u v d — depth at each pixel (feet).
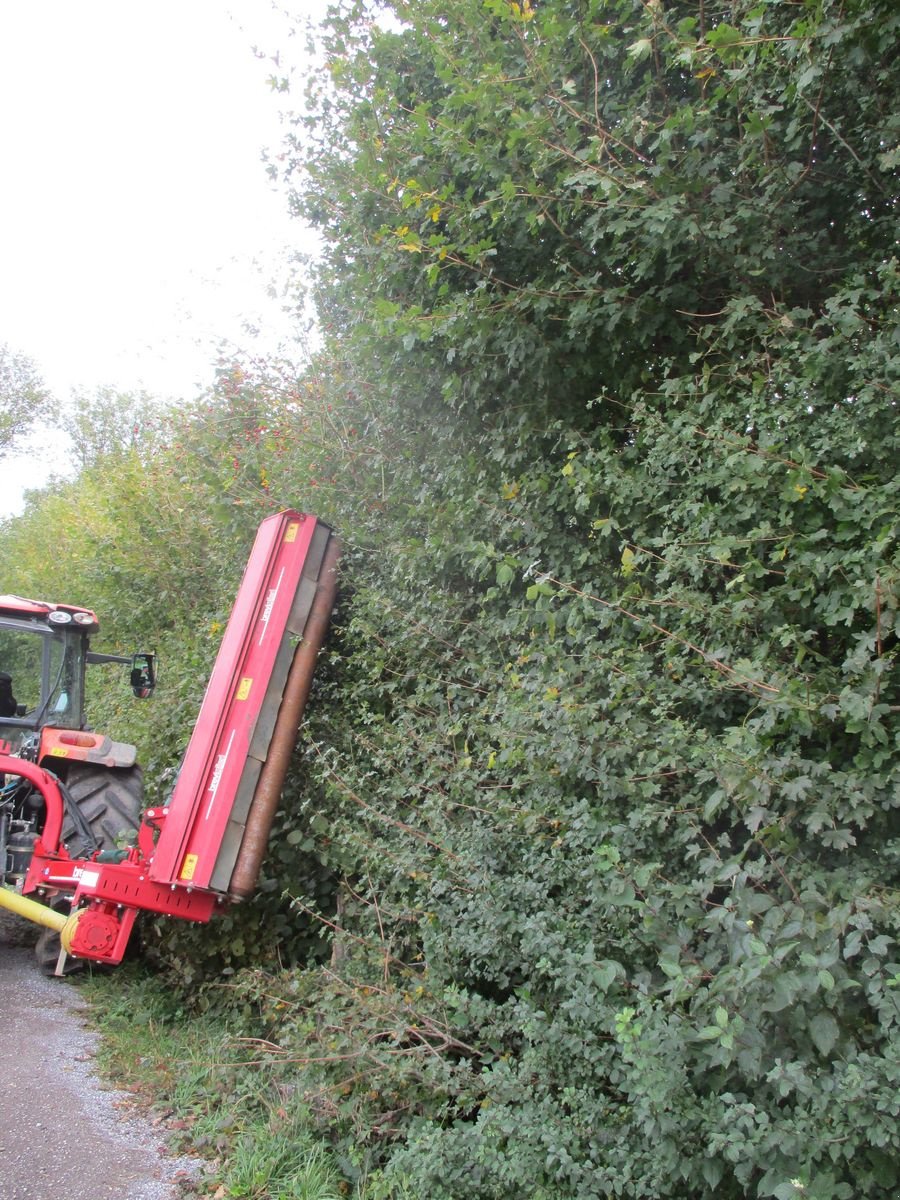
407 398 18.43
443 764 14.82
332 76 18.53
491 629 15.55
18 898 18.20
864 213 12.81
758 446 11.07
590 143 12.65
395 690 17.57
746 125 11.82
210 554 27.43
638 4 13.16
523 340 14.35
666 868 11.07
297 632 17.24
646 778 11.32
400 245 15.53
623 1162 8.96
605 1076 10.11
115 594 34.24
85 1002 18.03
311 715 18.44
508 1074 10.31
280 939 17.49
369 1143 12.06
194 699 22.20
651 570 13.17
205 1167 11.65
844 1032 8.29
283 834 17.79
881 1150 7.63
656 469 12.52
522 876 11.81
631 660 12.26
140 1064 14.90
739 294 13.17
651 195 12.34
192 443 27.58
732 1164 8.43
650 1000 9.20
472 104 13.66
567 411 15.58
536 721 12.46
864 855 9.90
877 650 9.18
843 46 10.98
